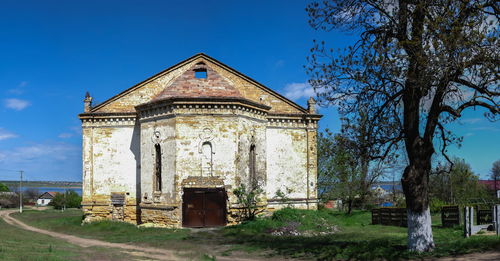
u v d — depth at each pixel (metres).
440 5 14.02
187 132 25.75
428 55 13.79
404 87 15.65
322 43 15.65
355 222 33.03
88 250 17.61
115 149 29.95
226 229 23.95
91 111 30.06
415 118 15.70
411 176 15.68
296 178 31.47
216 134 25.89
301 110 32.25
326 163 42.41
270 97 31.77
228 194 25.62
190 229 24.52
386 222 31.25
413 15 14.79
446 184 48.88
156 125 27.11
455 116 15.10
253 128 28.00
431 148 15.55
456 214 26.30
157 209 26.28
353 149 16.61
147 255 16.92
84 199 29.67
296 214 26.58
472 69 13.89
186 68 30.94
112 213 29.48
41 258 13.37
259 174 28.33
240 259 16.52
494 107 14.46
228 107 26.17
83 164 29.92
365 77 15.18
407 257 14.70
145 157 27.64
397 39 15.55
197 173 25.45
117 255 16.02
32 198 131.12
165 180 26.08
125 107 30.16
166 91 27.23
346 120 16.39
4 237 21.83
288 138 31.69
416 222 15.59
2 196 100.06
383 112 16.17
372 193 46.53
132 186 29.58
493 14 13.75
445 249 15.30
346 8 15.94
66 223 31.72
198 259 16.03
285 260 16.19
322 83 15.80
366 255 15.47
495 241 15.30
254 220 25.53
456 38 13.11
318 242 19.89
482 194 50.12
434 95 15.21
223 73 31.28
